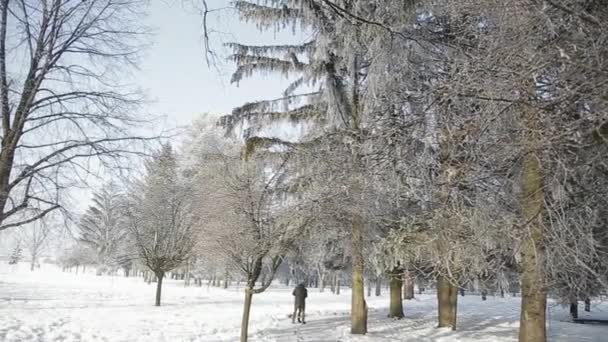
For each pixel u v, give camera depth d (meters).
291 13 11.17
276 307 21.58
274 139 12.91
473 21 5.54
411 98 6.91
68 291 26.14
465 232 6.35
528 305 8.26
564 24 4.50
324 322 15.52
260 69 13.13
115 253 36.97
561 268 6.15
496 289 10.43
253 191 9.98
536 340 8.08
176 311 17.92
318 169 10.46
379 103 8.38
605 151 4.91
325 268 17.00
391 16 7.20
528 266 6.52
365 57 11.05
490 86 4.62
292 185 11.11
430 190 7.05
